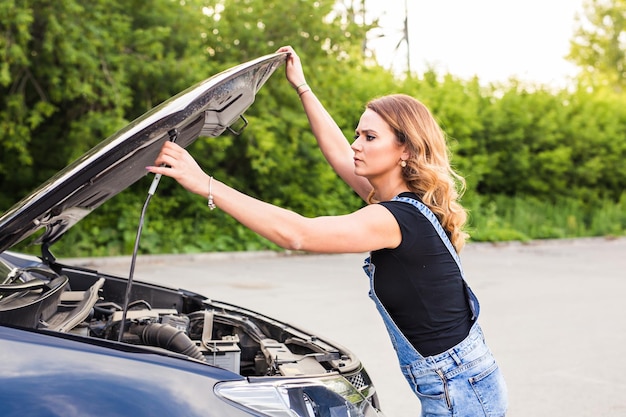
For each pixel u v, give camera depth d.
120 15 12.98
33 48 11.98
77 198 2.31
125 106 13.63
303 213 16.25
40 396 1.91
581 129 23.31
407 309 2.09
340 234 2.00
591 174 23.16
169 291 3.73
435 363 2.10
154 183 2.05
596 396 5.16
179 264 12.66
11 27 11.43
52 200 2.11
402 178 2.25
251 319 3.42
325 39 15.64
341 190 17.11
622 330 7.48
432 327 2.10
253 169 15.81
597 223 22.28
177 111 2.10
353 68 16.95
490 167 21.28
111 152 2.09
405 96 2.27
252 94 2.54
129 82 13.45
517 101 22.00
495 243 18.69
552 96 23.50
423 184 2.16
